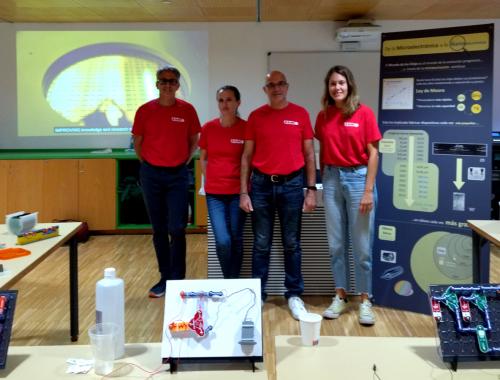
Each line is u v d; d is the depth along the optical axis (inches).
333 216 119.9
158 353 54.5
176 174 133.0
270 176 118.0
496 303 54.7
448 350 52.4
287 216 121.6
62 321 125.0
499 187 201.5
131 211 221.3
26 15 206.4
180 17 212.4
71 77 222.8
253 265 127.3
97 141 226.1
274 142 116.7
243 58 223.6
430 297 55.6
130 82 224.1
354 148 114.2
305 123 119.2
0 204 207.6
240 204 122.3
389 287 133.1
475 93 118.2
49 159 207.6
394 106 127.5
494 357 52.5
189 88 225.1
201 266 171.0
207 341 52.0
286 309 131.1
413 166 126.7
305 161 122.3
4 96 222.5
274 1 184.4
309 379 49.6
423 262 127.8
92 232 215.8
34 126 224.7
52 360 52.8
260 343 51.7
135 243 204.1
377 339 58.8
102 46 221.9
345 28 205.3
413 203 127.6
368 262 119.7
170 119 131.2
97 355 50.4
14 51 220.4
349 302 136.7
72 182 209.5
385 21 217.9
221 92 121.4
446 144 122.6
